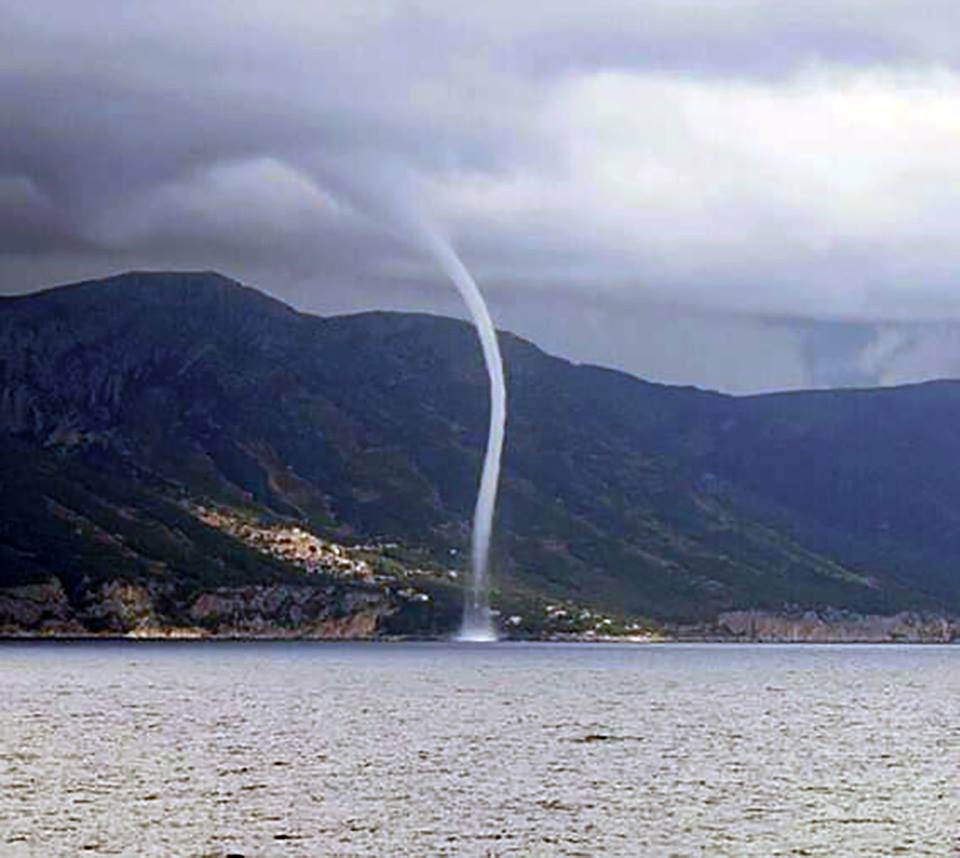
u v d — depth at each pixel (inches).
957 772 5575.8
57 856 3752.5
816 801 4766.2
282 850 3860.7
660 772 5511.8
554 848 3922.2
